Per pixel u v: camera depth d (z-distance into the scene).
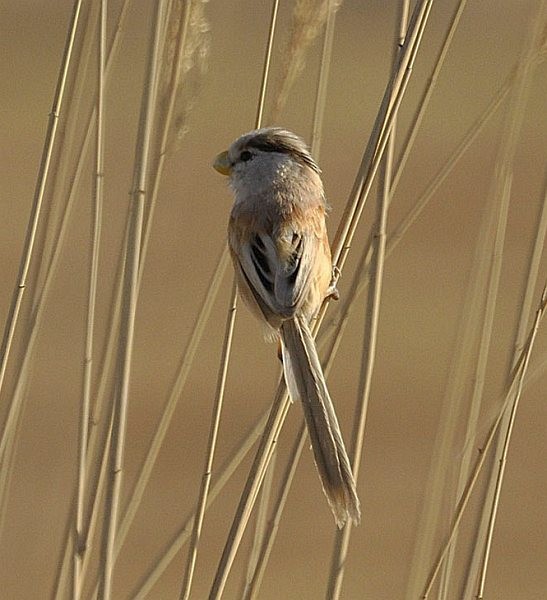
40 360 15.79
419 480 15.59
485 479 7.64
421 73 27.33
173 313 19.31
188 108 7.65
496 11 35.47
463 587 7.54
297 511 14.74
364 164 6.89
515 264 21.03
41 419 15.27
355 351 18.19
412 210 7.83
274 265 6.94
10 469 8.24
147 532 14.22
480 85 31.33
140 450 16.05
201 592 13.20
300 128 23.45
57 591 7.64
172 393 8.02
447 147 27.75
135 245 6.86
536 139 26.70
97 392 8.05
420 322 20.00
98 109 7.43
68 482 14.11
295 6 7.52
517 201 24.50
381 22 37.22
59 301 15.98
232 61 29.19
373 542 14.34
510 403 7.26
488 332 8.09
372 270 7.18
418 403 17.55
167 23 7.55
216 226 23.19
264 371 17.88
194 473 15.42
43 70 32.78
